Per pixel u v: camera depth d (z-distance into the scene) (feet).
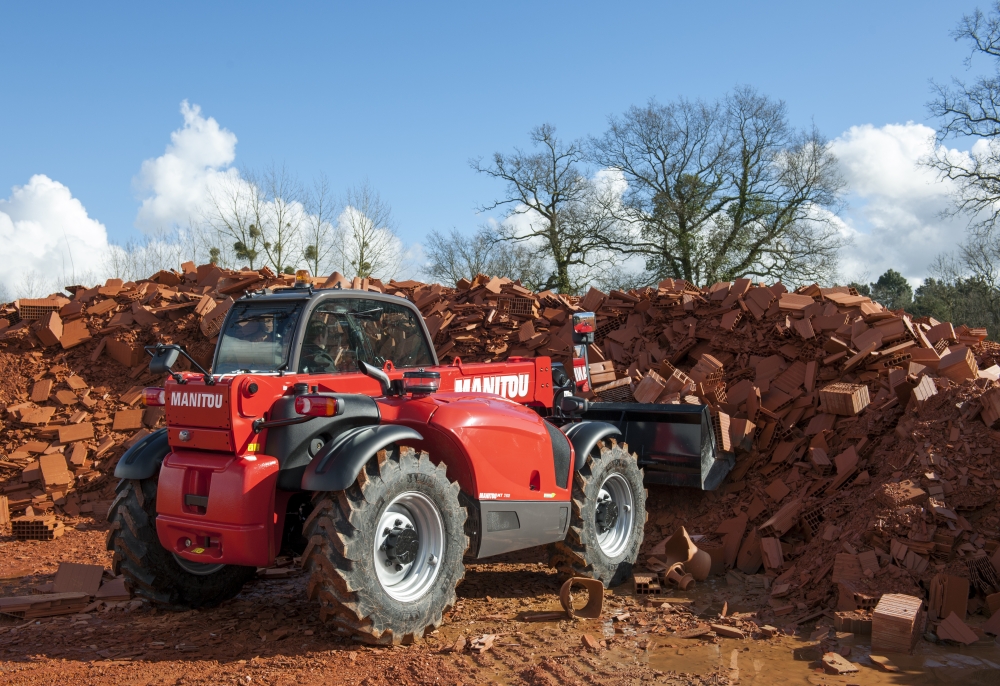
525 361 20.93
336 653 13.78
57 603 16.53
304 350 15.43
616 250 110.52
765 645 14.56
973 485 17.22
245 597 17.84
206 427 13.97
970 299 100.63
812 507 20.22
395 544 14.23
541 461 17.22
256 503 13.64
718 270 104.37
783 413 24.68
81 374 31.50
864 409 22.81
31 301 32.78
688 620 16.03
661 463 21.94
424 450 16.22
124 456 15.97
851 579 16.25
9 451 28.32
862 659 13.73
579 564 18.12
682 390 25.00
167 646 14.38
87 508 27.02
